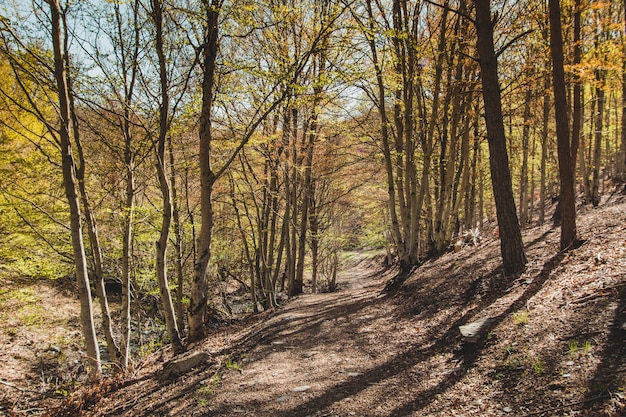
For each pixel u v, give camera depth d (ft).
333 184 64.28
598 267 19.06
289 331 29.14
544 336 15.25
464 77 40.29
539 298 19.34
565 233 25.04
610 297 15.43
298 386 18.01
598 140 52.90
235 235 58.65
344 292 53.78
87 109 29.84
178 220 42.06
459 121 47.11
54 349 40.55
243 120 40.91
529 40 39.04
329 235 80.38
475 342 17.88
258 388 18.37
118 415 19.27
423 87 43.55
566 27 36.04
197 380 21.09
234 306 64.90
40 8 24.64
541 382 12.72
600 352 12.62
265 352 24.30
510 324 17.88
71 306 52.31
